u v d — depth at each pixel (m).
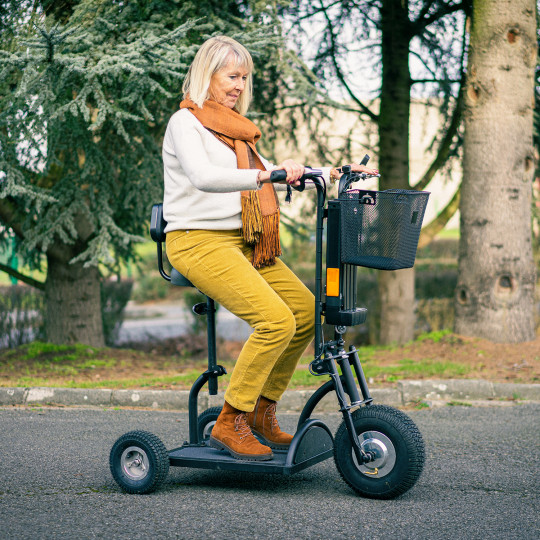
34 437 4.51
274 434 3.48
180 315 16.02
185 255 3.30
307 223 9.37
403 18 8.86
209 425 3.81
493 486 3.53
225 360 8.99
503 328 7.25
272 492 3.40
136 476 3.38
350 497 3.31
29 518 3.00
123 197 7.36
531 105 7.38
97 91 5.84
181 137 3.21
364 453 3.22
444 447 4.34
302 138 9.56
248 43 6.15
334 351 3.30
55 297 8.23
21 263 8.94
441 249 14.68
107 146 7.14
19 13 6.28
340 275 3.19
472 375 6.30
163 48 5.75
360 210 3.08
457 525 2.95
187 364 7.95
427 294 10.70
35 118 5.95
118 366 7.45
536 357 6.81
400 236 3.02
